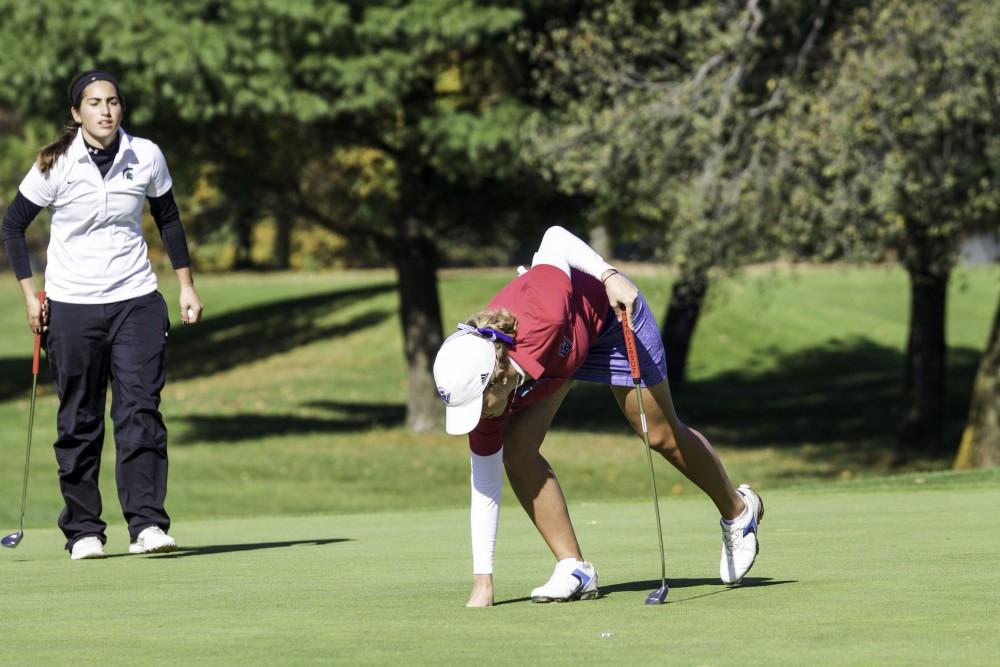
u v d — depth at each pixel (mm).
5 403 113625
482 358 15242
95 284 24344
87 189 24141
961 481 40656
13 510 67250
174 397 113188
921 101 55750
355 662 12547
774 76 62500
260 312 151375
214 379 123688
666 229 67750
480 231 85812
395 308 144250
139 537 24141
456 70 78625
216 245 83188
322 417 99875
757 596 16672
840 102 57031
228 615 15867
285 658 12812
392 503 68750
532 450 16719
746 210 59844
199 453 83750
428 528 30344
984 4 54469
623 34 68625
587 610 15844
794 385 112625
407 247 85750
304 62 68500
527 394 16328
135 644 13805
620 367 17094
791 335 128375
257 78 67750
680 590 17500
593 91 64875
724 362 122250
